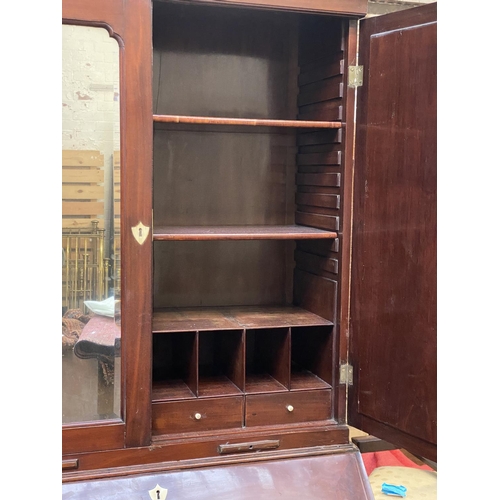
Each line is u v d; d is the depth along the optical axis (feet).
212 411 5.83
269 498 5.46
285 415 6.06
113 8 5.12
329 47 6.24
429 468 7.50
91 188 5.24
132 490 5.28
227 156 7.09
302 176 7.05
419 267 5.45
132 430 5.46
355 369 6.06
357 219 5.96
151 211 5.37
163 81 6.76
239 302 7.23
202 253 7.08
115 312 5.38
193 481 5.45
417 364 5.52
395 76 5.52
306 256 6.93
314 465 5.79
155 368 6.79
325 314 6.39
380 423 5.87
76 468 5.34
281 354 6.21
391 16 5.55
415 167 5.42
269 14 6.70
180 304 7.04
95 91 5.18
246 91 7.06
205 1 5.33
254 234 5.79
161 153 6.85
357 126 5.90
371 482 6.97
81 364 5.34
